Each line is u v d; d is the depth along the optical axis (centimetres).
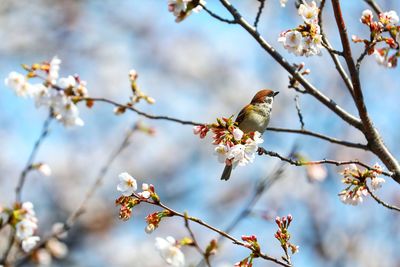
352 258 1562
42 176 1587
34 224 561
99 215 1563
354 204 581
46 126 702
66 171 1620
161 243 491
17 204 566
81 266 1477
